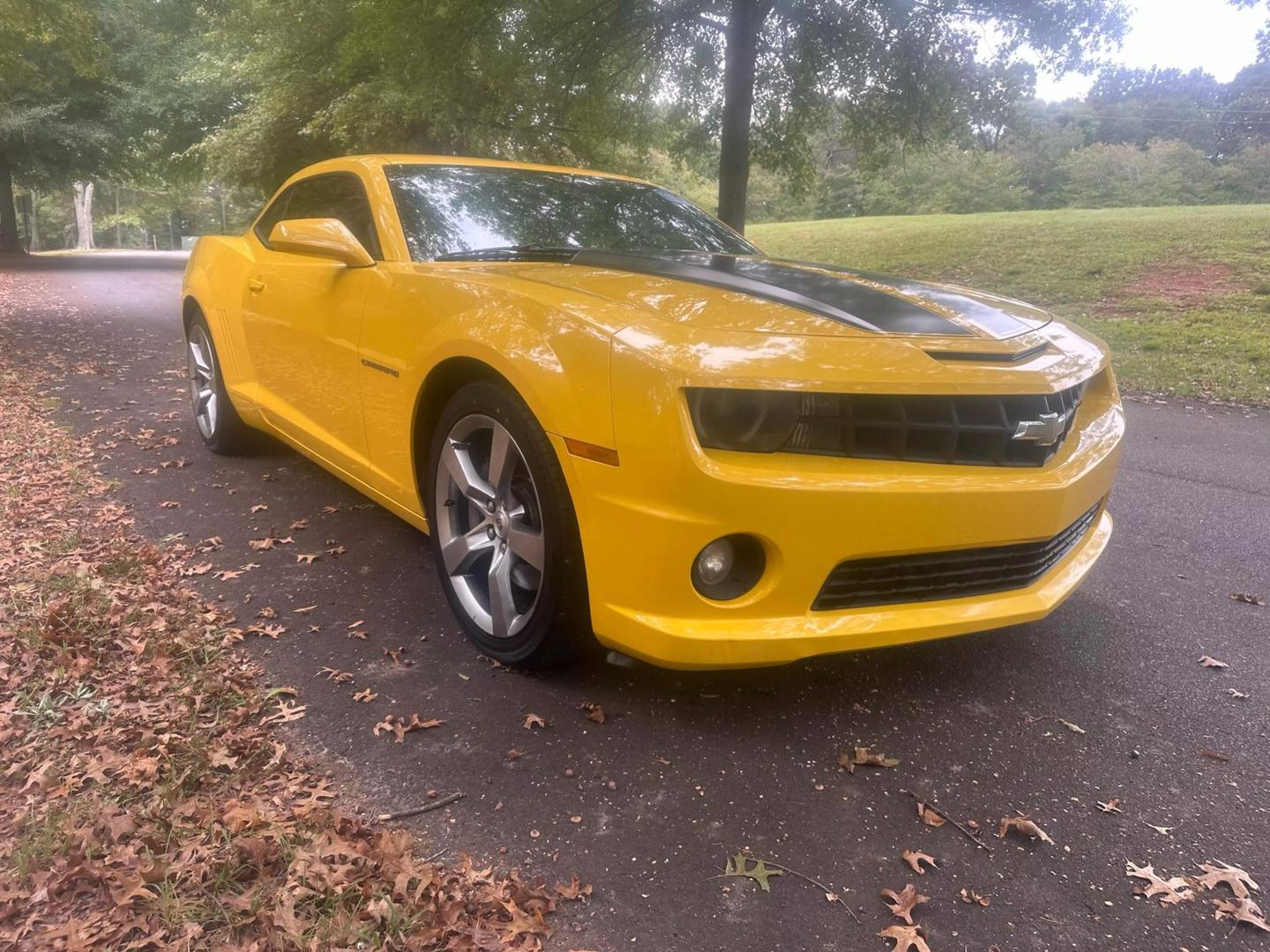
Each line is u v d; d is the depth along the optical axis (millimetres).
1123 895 1786
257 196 25797
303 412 3623
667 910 1701
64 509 3803
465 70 12281
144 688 2377
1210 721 2441
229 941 1556
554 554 2273
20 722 2203
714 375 1978
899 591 2254
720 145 14180
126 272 21344
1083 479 2428
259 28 16984
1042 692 2568
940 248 16984
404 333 2779
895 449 2143
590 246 3330
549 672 2547
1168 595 3305
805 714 2398
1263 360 8430
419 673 2543
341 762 2119
